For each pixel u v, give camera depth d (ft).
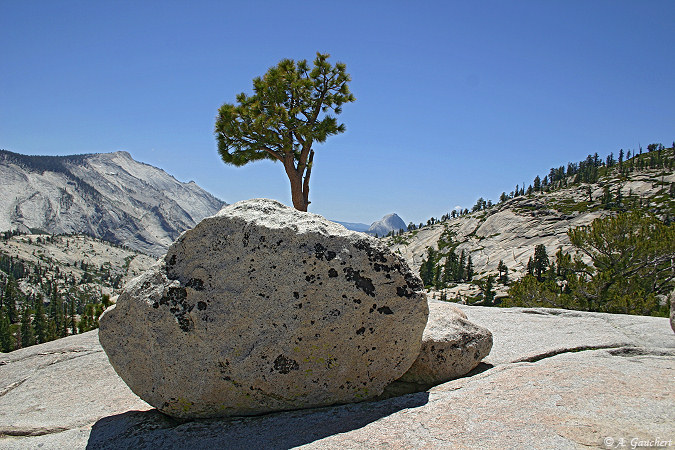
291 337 16.94
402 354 18.03
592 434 12.58
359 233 18.21
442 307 24.45
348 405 17.07
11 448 15.94
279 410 17.34
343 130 62.64
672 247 75.36
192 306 17.12
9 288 602.85
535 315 36.19
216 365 16.63
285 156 62.90
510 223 605.31
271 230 17.69
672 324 21.13
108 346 18.12
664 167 642.63
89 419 18.62
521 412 14.39
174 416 17.40
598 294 73.97
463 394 16.55
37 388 24.48
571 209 578.25
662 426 12.87
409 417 14.89
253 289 17.21
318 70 62.85
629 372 18.08
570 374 17.87
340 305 17.17
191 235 18.13
